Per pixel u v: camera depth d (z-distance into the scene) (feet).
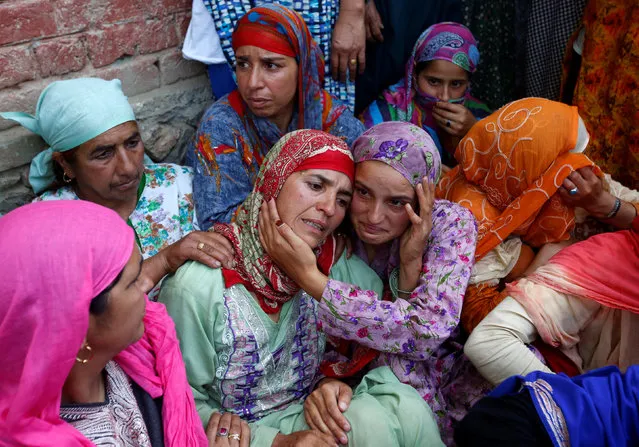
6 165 7.38
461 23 11.12
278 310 6.31
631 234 6.75
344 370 6.80
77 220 3.90
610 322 6.82
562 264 6.73
